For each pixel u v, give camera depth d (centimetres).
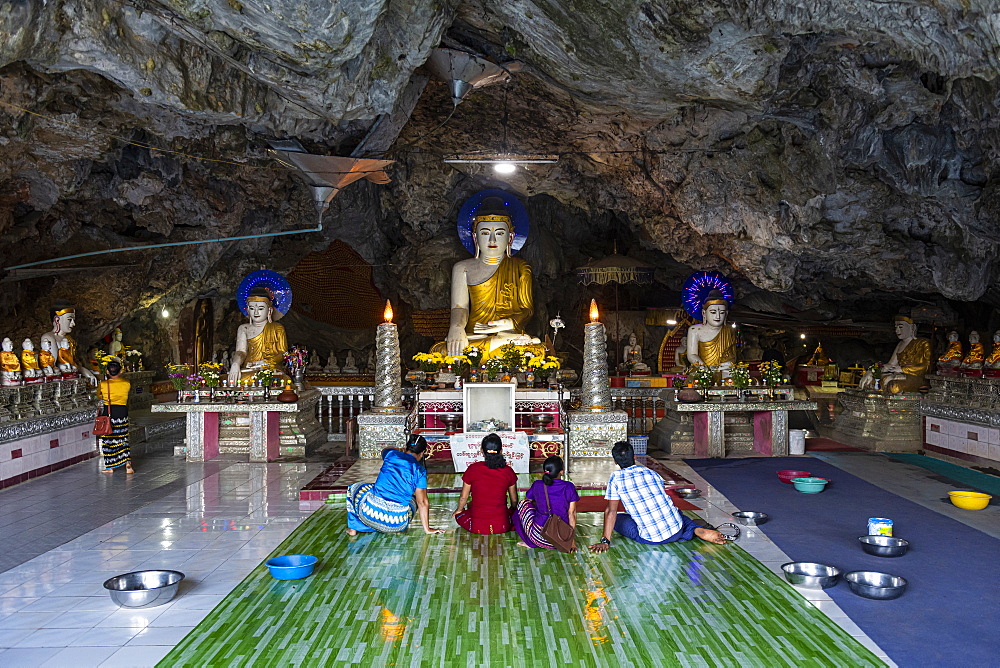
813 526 711
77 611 502
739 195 1141
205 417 1106
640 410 1457
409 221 1563
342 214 1670
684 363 1423
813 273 1362
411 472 691
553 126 1177
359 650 438
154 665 420
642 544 657
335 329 2050
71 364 1161
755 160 1066
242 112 832
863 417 1255
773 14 669
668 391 1236
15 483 930
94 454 1146
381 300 1991
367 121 1024
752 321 1925
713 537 652
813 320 1803
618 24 760
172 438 1361
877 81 768
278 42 684
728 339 1372
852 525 714
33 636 461
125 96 867
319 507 803
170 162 1152
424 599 521
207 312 1797
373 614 494
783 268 1289
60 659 428
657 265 1862
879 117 819
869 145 857
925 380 1255
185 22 680
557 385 1094
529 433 1016
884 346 2238
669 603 512
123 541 673
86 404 1155
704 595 528
